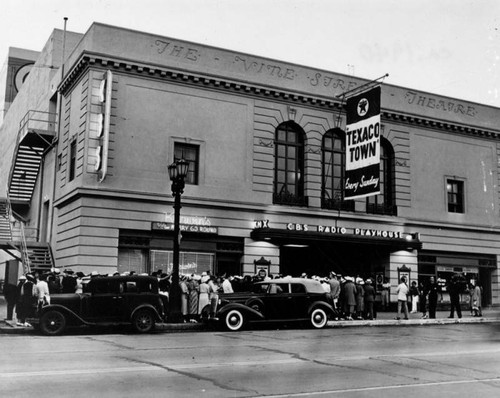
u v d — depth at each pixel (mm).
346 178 29016
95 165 25609
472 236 35750
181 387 8742
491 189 37062
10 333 17719
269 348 13859
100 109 26109
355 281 24516
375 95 27625
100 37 26344
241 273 28203
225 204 27922
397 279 32281
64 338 16188
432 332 19234
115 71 26469
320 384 9102
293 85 30672
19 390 8328
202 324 19797
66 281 20125
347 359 11969
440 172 35156
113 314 17828
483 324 23734
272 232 27828
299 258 31797
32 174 35812
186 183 27547
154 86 27203
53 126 33281
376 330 19891
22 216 38250
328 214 30703
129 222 25828
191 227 26938
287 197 30000
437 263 34250
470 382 9453
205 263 27406
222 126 28609
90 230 25016
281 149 30703
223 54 28984
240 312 19234
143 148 26562
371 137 27578
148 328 18266
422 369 10781
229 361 11523
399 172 33531
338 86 32094
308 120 31016
